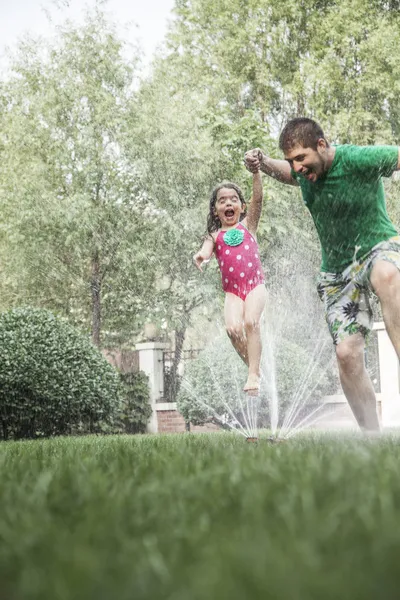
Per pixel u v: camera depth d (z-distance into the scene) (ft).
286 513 3.82
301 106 72.84
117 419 51.90
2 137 64.54
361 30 70.23
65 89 58.03
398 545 2.88
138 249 56.65
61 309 64.13
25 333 34.91
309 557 2.62
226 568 2.47
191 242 55.77
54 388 34.47
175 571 2.56
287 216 54.65
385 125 66.95
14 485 5.81
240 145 53.21
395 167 12.92
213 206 16.30
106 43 59.72
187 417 44.21
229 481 5.42
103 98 58.29
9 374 33.76
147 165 55.36
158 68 61.26
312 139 13.02
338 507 4.00
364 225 13.29
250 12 75.00
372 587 2.23
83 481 5.77
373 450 8.18
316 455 8.00
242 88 74.79
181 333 61.98
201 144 54.13
